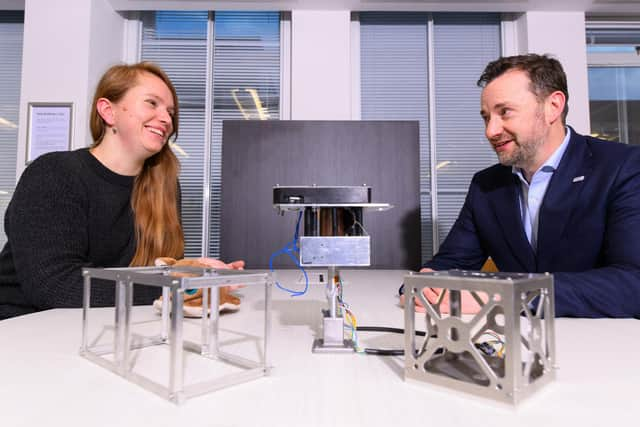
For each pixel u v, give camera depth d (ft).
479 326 1.51
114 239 3.51
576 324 2.01
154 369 1.32
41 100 7.80
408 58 9.45
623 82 9.41
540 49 8.76
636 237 2.81
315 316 2.20
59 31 7.85
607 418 0.94
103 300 2.52
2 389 1.12
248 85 9.30
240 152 7.72
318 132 7.77
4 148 9.10
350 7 8.49
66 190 3.06
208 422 0.92
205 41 9.28
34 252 2.74
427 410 0.99
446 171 9.30
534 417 0.95
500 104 3.35
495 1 8.42
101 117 3.51
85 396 1.08
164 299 1.69
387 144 7.79
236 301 2.38
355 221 1.59
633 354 1.46
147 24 9.25
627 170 3.17
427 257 9.17
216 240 9.11
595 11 8.85
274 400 1.05
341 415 0.96
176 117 3.82
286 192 1.53
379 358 1.44
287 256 7.61
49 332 1.81
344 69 8.52
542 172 3.68
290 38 9.18
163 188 3.71
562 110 3.46
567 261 3.40
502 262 3.95
